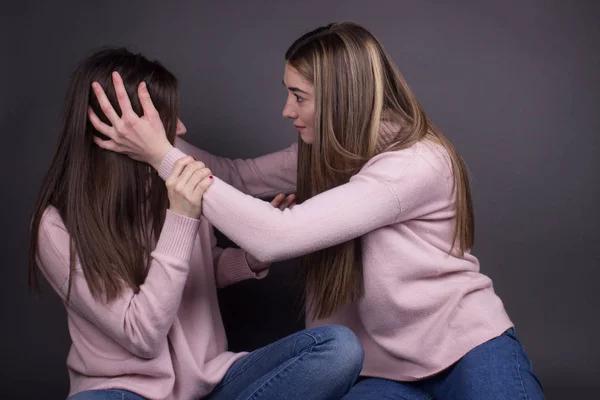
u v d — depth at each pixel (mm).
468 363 1612
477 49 2383
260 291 2467
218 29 2332
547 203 2451
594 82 2402
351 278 1711
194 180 1533
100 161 1586
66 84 2314
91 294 1513
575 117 2416
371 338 1771
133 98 1550
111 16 2312
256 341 2486
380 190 1587
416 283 1676
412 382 1759
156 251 1531
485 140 2418
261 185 2162
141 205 1648
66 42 2309
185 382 1607
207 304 1724
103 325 1525
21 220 2348
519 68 2395
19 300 2377
